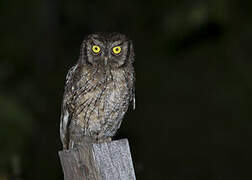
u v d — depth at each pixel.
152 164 16.05
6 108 12.95
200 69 19.67
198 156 16.44
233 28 19.17
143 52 20.25
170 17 14.20
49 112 16.91
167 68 19.84
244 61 19.30
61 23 20.45
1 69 18.12
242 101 18.48
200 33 18.64
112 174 5.56
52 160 15.38
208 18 13.54
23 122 12.90
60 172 15.26
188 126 17.56
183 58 20.00
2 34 19.55
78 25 20.61
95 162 5.55
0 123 12.62
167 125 17.45
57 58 19.84
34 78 18.69
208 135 17.08
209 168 16.08
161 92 18.89
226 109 18.22
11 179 9.99
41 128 15.99
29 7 19.78
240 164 16.33
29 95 17.11
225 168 16.19
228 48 19.59
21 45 19.41
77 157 5.69
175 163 16.17
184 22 13.84
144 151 16.56
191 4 13.99
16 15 19.75
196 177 15.94
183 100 18.59
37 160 15.16
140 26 20.56
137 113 17.97
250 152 16.61
